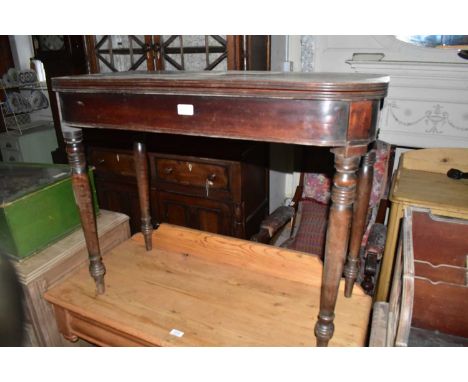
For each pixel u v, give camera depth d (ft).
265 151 6.78
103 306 3.92
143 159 4.65
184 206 6.34
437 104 6.03
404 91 6.16
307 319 3.71
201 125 2.79
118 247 5.01
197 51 5.51
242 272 4.46
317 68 6.84
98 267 4.00
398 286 3.39
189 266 4.60
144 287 4.22
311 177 6.47
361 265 5.35
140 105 3.00
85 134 6.77
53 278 4.17
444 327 4.25
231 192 5.87
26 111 9.12
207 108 2.72
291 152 8.00
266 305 3.91
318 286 4.17
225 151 5.69
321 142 2.45
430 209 4.29
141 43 5.75
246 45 5.27
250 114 2.59
